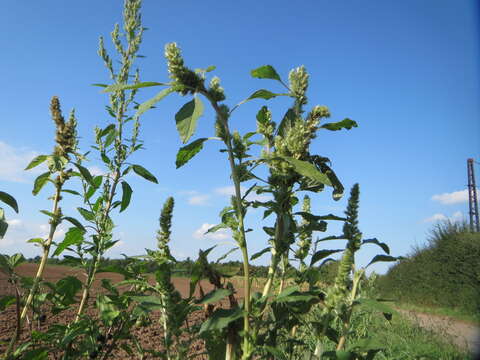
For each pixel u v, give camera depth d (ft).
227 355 6.29
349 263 6.69
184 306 6.40
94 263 10.69
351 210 7.25
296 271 8.35
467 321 41.37
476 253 49.16
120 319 10.28
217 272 6.44
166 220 6.60
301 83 7.56
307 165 6.15
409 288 55.01
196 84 6.48
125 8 12.73
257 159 6.64
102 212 11.13
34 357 8.58
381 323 25.55
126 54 12.52
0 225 6.58
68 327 9.46
